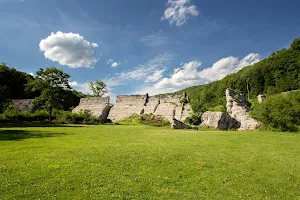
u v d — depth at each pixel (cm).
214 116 3462
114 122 4719
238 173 877
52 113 4862
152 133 2206
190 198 663
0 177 763
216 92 10462
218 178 822
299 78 7488
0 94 4550
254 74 9238
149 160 1010
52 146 1288
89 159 997
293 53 8031
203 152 1209
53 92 4350
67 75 4538
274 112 2919
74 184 729
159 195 676
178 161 1012
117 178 792
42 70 4328
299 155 1182
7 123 3634
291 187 759
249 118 3516
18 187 694
